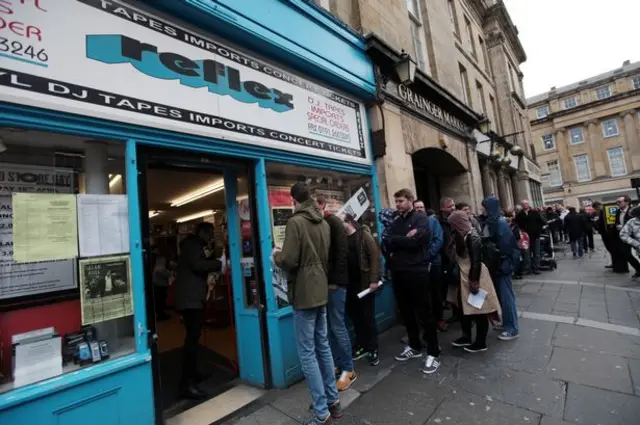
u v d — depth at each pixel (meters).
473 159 9.40
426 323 3.37
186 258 3.31
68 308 2.23
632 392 2.62
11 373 1.98
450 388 2.93
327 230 2.78
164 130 2.67
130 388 2.25
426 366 3.26
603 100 35.41
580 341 3.70
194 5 2.88
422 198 8.98
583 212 12.14
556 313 4.77
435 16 8.82
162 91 2.74
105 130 2.36
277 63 3.89
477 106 11.60
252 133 3.42
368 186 5.23
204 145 2.96
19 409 1.86
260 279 3.32
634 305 4.84
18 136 2.16
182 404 3.08
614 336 3.75
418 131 6.54
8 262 2.06
